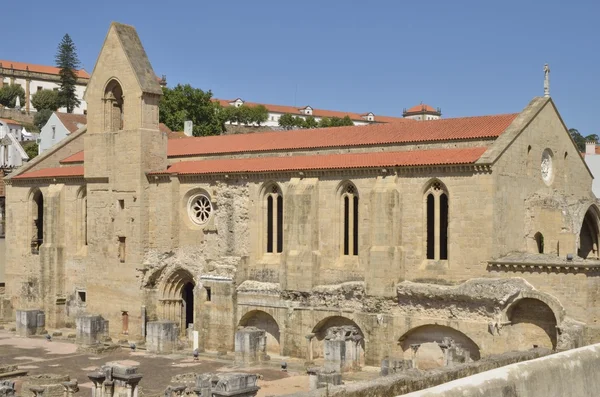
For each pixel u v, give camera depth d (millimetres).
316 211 71312
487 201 61625
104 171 85375
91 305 86500
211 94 169625
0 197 116250
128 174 83125
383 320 65750
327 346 64062
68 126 167125
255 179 75812
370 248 66750
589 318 56844
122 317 83375
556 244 65938
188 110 164500
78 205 90625
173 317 82250
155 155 83375
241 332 69125
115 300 84000
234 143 85312
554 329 58594
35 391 54156
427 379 35062
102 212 85688
